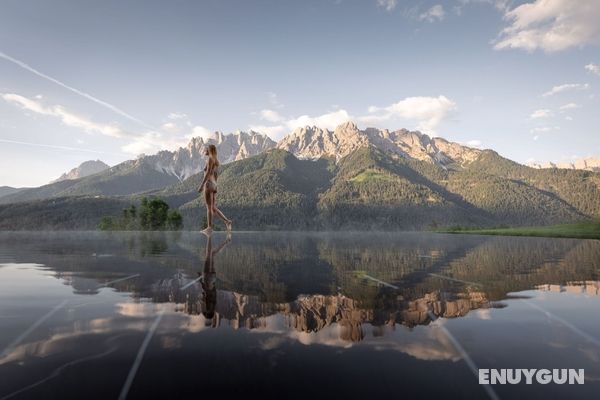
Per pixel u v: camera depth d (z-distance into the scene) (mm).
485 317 2891
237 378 1753
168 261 6754
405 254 9211
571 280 4812
